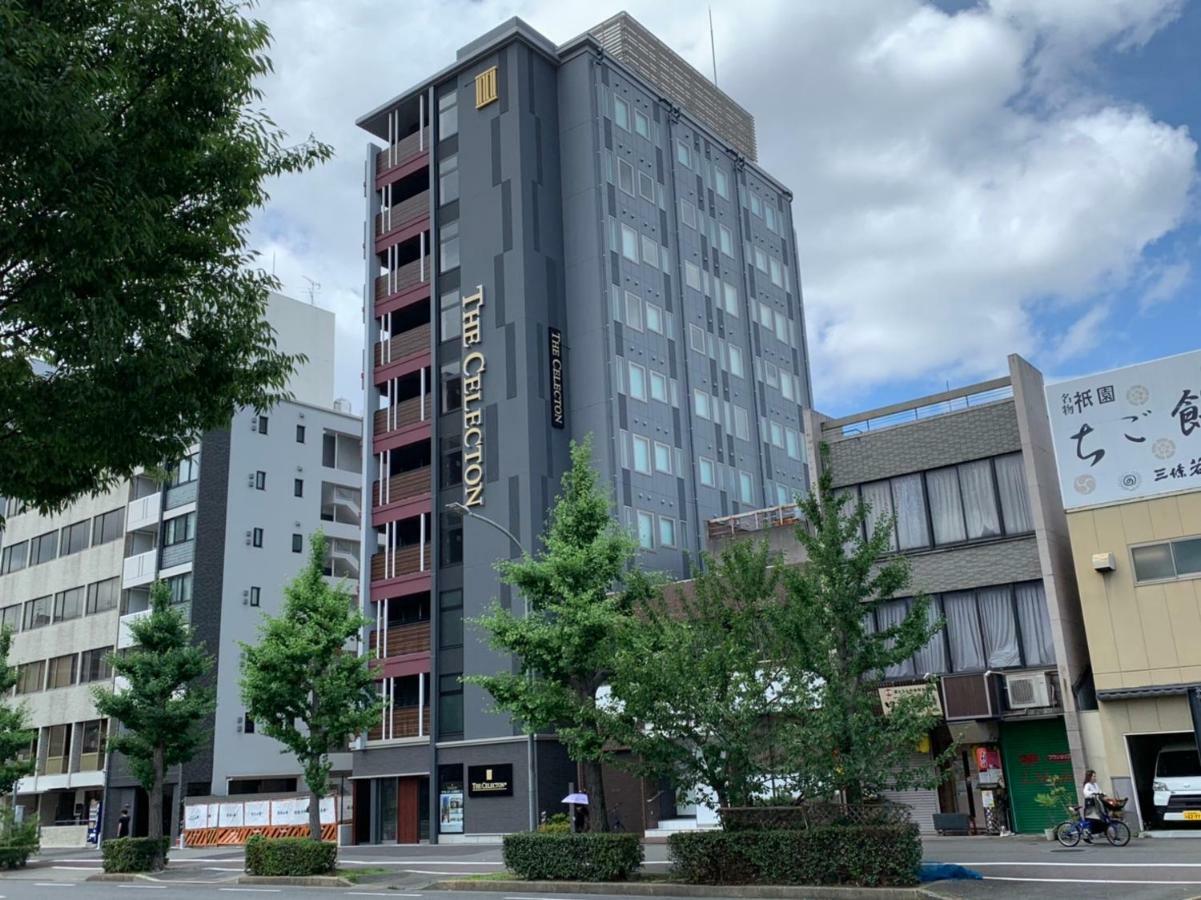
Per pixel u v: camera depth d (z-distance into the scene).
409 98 43.94
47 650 54.91
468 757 35.62
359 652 39.06
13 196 9.25
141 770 30.94
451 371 39.72
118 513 53.44
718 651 18.70
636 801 32.84
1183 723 23.61
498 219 39.78
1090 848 20.83
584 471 23.25
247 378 11.73
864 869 16.33
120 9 10.41
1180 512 24.52
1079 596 26.11
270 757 48.16
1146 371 25.44
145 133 10.66
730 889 17.17
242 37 11.26
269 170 12.18
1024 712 25.48
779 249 52.41
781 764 18.00
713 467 42.97
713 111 54.97
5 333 10.19
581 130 41.44
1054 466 28.47
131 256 10.15
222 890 22.53
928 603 17.81
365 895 20.30
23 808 52.31
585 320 39.66
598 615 20.62
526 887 19.67
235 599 48.97
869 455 29.81
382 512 40.44
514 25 41.19
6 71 8.61
